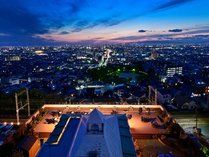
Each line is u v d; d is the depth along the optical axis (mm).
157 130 31125
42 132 31000
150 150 26797
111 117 25359
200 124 59625
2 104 65000
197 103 75375
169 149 27000
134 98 76375
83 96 82938
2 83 112312
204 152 26672
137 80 122562
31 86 102625
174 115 66812
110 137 20641
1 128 48875
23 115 60000
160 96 81312
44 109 39625
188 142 27172
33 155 26828
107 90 93812
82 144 18578
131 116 35844
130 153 20406
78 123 24641
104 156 18047
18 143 27672
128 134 23828
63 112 38156
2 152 25281
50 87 101000
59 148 20859
